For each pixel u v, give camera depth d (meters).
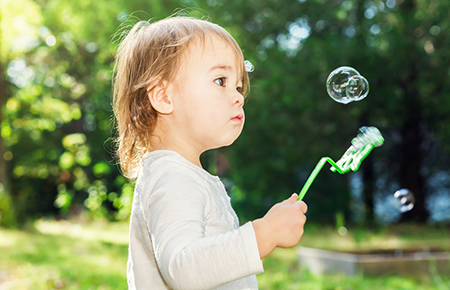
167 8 10.34
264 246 1.12
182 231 1.13
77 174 13.65
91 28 10.88
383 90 11.40
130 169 1.52
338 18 11.78
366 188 13.88
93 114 14.56
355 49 10.86
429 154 13.77
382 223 12.30
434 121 12.30
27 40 12.38
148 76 1.38
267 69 11.36
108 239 9.04
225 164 12.72
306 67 11.05
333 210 12.94
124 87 1.49
